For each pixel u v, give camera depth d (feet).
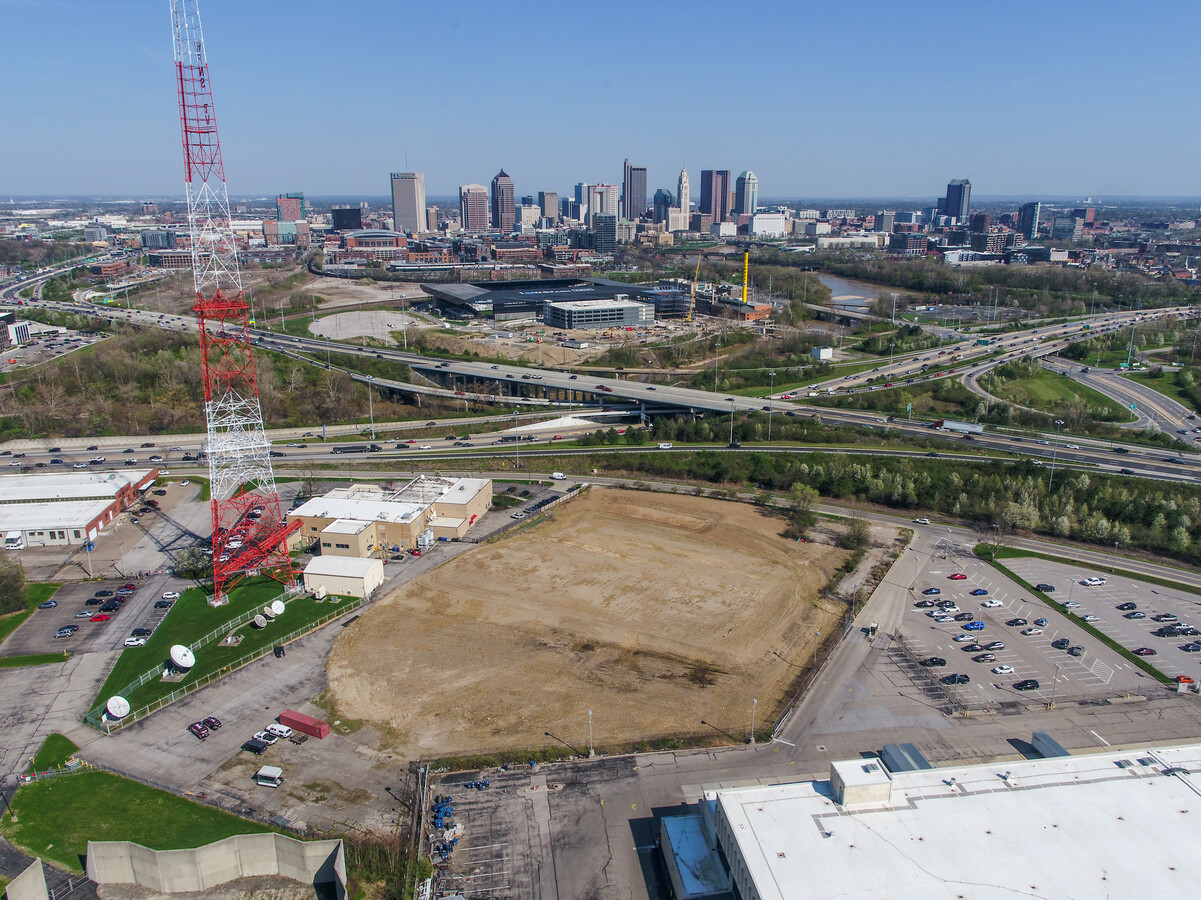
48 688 447.83
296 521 625.41
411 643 495.41
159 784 372.99
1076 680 460.96
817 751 397.60
